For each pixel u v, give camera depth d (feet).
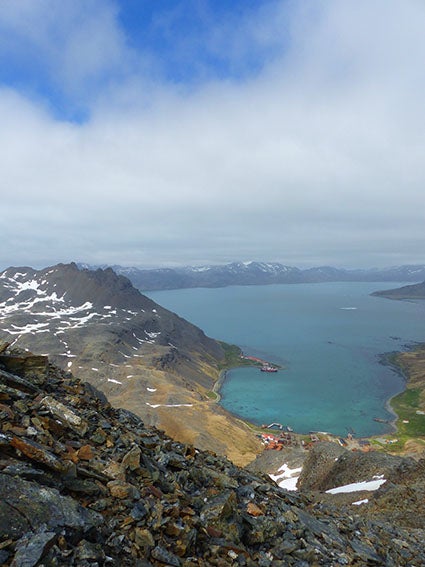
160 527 27.99
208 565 27.43
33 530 22.04
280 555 33.55
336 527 46.39
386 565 40.65
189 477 40.52
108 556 23.25
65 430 36.06
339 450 203.21
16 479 24.89
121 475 32.12
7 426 30.91
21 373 45.57
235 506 36.63
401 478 119.55
